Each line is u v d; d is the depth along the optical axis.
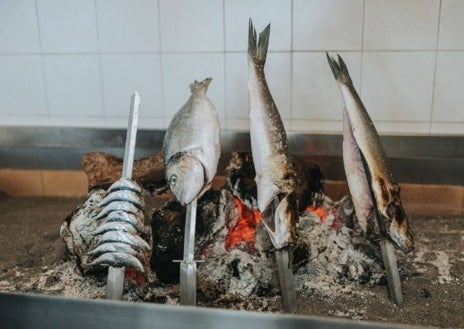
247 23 1.82
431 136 1.80
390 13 1.73
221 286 1.42
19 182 2.22
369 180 1.37
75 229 1.49
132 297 1.41
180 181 1.29
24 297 1.21
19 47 2.00
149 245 1.40
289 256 1.31
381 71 1.80
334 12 1.76
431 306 1.36
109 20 1.91
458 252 1.65
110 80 1.99
